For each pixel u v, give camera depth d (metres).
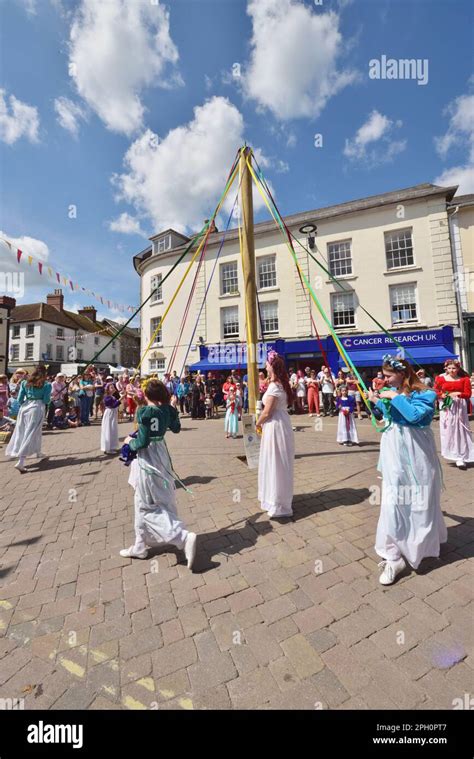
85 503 4.12
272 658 1.83
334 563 2.70
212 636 2.00
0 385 8.68
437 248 14.18
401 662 1.78
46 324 29.86
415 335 14.12
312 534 3.17
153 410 2.82
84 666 1.81
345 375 11.65
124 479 5.04
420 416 2.40
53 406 10.49
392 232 15.06
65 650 1.92
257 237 17.09
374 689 1.64
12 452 5.61
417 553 2.45
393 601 2.25
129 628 2.08
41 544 3.13
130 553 2.87
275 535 3.17
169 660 1.84
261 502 3.65
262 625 2.08
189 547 2.60
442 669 1.73
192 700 1.62
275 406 3.58
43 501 4.21
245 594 2.37
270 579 2.52
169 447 7.23
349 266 15.62
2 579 2.60
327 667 1.77
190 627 2.08
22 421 5.66
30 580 2.58
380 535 2.59
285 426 3.57
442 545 2.92
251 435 5.36
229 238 17.56
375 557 2.77
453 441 5.31
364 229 15.29
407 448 2.53
